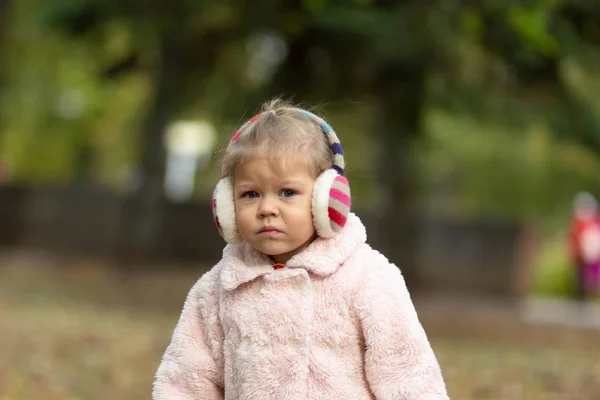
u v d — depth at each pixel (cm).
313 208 258
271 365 255
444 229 2106
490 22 1105
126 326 1012
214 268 283
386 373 253
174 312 1270
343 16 1081
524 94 1256
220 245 2197
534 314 1595
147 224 1708
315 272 259
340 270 261
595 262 1778
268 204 259
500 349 1056
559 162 2430
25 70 2598
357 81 1246
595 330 1364
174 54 1460
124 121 2941
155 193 1703
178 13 1245
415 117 1256
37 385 642
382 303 255
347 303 257
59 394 624
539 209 2727
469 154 2811
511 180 2762
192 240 2197
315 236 271
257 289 266
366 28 1076
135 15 1266
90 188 2273
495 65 1202
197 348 276
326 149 265
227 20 1318
